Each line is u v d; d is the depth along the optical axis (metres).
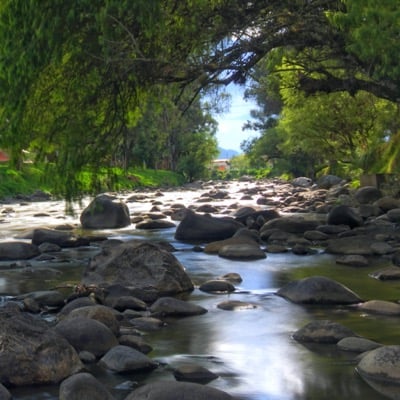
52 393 5.11
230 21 14.95
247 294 9.08
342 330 6.54
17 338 5.50
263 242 15.00
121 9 11.00
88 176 13.49
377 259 12.06
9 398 4.84
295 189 43.34
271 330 6.99
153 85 15.35
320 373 5.46
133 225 20.45
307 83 18.89
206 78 15.45
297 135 44.19
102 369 5.65
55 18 11.16
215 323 7.37
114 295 8.78
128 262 9.62
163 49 14.02
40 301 8.44
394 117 36.91
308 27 15.30
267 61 19.14
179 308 7.84
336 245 13.13
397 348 5.45
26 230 18.62
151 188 58.22
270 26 15.47
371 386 5.10
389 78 14.27
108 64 12.73
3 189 40.75
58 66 12.08
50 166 13.08
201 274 10.79
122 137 14.31
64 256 13.37
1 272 11.24
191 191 53.03
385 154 33.66
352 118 39.62
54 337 5.64
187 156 84.06
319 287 8.45
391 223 16.97
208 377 5.40
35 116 12.48
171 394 4.65
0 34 11.48
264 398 4.89
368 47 11.07
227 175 124.62
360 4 10.83
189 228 16.16
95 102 13.37
